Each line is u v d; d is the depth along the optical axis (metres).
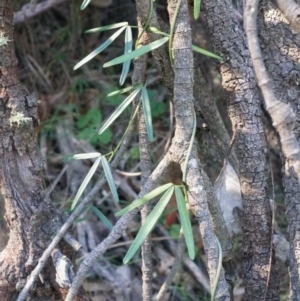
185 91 0.99
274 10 1.04
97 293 1.33
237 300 1.31
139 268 1.38
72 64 1.73
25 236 1.07
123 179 1.50
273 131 1.25
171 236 1.42
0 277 1.08
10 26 1.04
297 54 1.04
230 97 1.05
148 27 1.02
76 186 1.49
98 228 1.42
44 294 1.09
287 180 1.04
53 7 1.65
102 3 1.57
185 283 1.37
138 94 1.08
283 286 1.32
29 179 1.07
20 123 1.05
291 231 1.04
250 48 0.93
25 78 1.70
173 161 1.01
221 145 1.11
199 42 1.39
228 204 1.09
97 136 1.58
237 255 1.32
